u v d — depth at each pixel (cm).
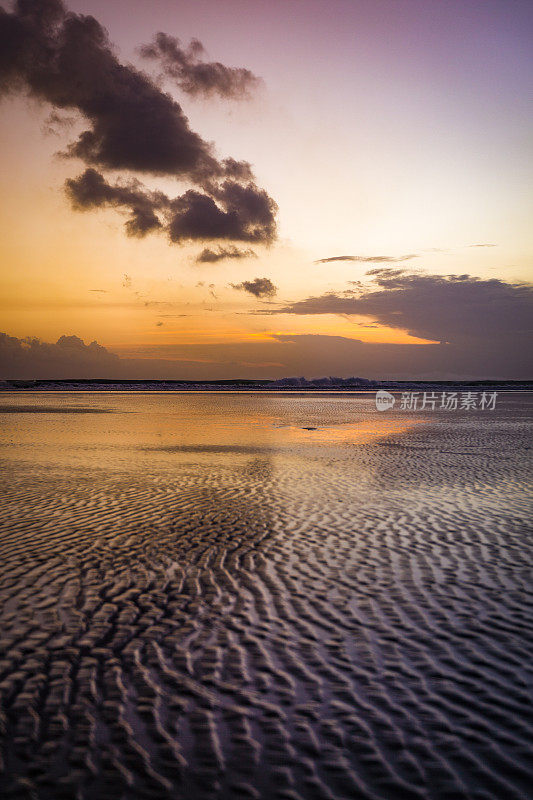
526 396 9306
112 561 802
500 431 3045
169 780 358
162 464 1792
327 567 779
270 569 771
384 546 880
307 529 984
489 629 578
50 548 862
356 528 990
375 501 1217
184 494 1296
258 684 473
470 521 1038
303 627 586
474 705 439
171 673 491
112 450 2172
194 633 571
